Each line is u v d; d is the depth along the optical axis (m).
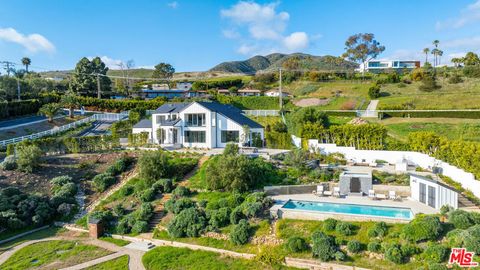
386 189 30.89
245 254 23.66
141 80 145.12
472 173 29.19
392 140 44.66
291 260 22.31
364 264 21.02
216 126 49.94
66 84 117.12
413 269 19.91
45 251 26.11
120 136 55.78
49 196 34.66
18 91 81.31
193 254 24.42
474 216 22.23
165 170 35.97
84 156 43.59
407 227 21.86
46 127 65.19
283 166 36.69
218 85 117.81
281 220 25.86
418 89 91.44
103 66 116.38
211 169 32.91
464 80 94.12
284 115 71.81
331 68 138.12
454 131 54.97
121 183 37.12
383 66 146.62
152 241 27.14
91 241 27.89
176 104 57.78
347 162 40.47
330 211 26.17
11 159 39.47
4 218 29.45
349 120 67.50
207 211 28.16
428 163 37.03
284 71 118.94
